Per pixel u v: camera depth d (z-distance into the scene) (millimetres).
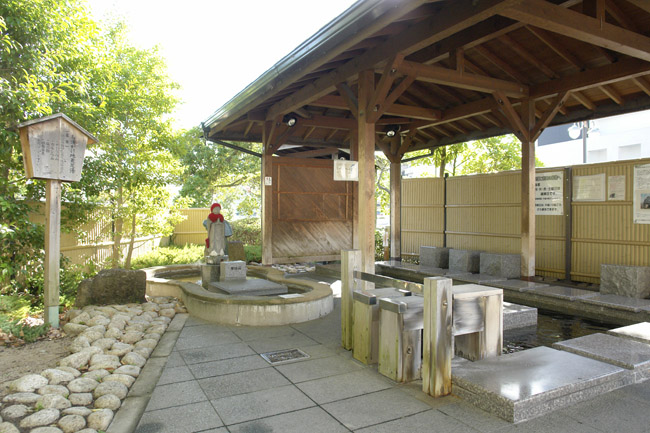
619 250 7234
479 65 7617
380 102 5730
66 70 6215
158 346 4246
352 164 6770
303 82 7309
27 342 4262
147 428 2619
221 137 10430
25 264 5914
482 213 9688
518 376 3121
